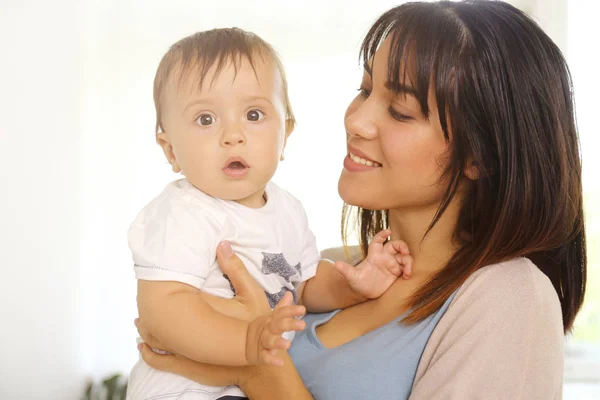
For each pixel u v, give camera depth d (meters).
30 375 3.78
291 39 4.15
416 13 1.12
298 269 1.26
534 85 1.09
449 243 1.17
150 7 4.21
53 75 3.92
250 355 1.01
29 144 3.80
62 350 3.99
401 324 1.11
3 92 3.69
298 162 4.12
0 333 3.63
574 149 1.15
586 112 3.68
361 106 1.15
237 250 1.16
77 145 4.09
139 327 1.17
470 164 1.11
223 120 1.14
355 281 1.17
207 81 1.13
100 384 4.21
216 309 1.10
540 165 1.09
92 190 4.21
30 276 3.79
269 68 1.18
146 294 1.09
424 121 1.09
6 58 3.70
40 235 3.85
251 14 4.19
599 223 3.66
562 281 1.21
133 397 1.15
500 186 1.09
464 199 1.15
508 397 0.98
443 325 1.06
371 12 4.13
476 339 1.00
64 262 4.02
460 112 1.07
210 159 1.13
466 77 1.07
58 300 3.97
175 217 1.12
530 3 3.76
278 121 1.18
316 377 1.13
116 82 4.22
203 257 1.11
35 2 3.82
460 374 0.99
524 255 1.15
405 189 1.12
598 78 3.69
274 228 1.21
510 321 1.00
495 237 1.08
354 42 4.14
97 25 4.20
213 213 1.14
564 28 3.71
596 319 3.68
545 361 0.99
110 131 4.22
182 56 1.17
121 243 4.22
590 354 3.69
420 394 1.01
